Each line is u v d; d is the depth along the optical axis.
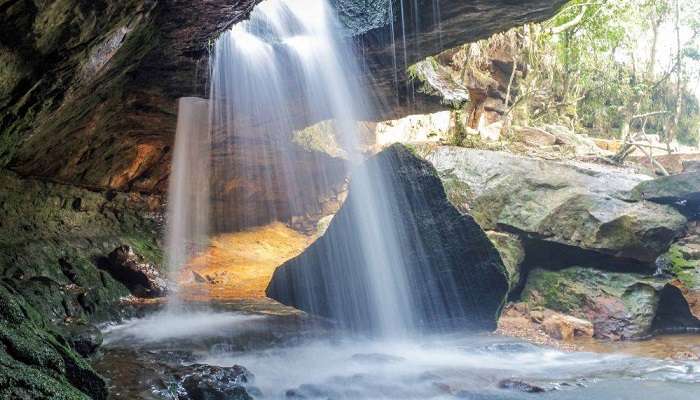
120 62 6.75
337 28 8.56
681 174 10.04
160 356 6.48
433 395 5.87
